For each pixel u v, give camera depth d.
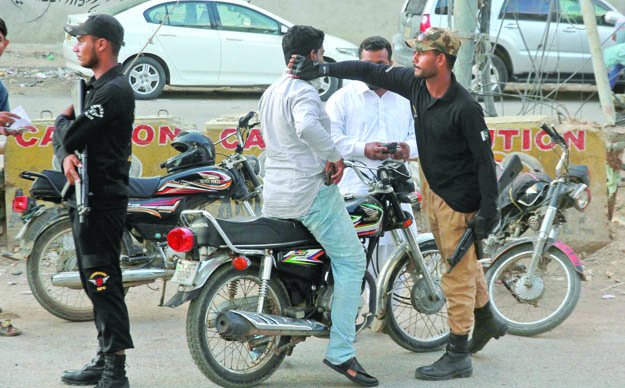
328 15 24.52
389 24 24.64
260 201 7.76
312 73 5.40
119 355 5.45
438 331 6.84
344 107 6.85
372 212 6.03
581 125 9.04
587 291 8.26
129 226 7.13
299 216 5.56
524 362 6.32
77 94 5.27
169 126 9.24
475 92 10.35
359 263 5.68
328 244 5.62
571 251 7.00
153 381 5.84
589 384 5.86
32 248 7.08
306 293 5.91
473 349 6.41
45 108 16.25
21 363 6.11
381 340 6.95
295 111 5.29
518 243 7.10
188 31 17.55
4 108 7.62
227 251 5.52
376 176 6.24
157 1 17.69
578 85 20.72
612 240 9.02
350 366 5.72
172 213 7.17
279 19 18.28
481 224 5.57
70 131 5.21
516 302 7.63
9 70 20.61
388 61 6.69
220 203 8.52
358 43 24.73
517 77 18.42
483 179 5.52
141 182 7.17
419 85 5.74
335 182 5.49
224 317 5.38
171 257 7.14
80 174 5.26
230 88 20.34
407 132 6.99
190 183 7.21
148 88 17.58
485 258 7.12
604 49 16.02
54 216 7.33
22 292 8.02
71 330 7.00
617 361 6.34
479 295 6.19
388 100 6.88
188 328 5.45
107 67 5.36
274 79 18.23
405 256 6.42
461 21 9.97
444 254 5.98
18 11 24.25
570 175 7.13
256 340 5.71
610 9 18.52
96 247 5.36
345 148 6.57
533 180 7.16
